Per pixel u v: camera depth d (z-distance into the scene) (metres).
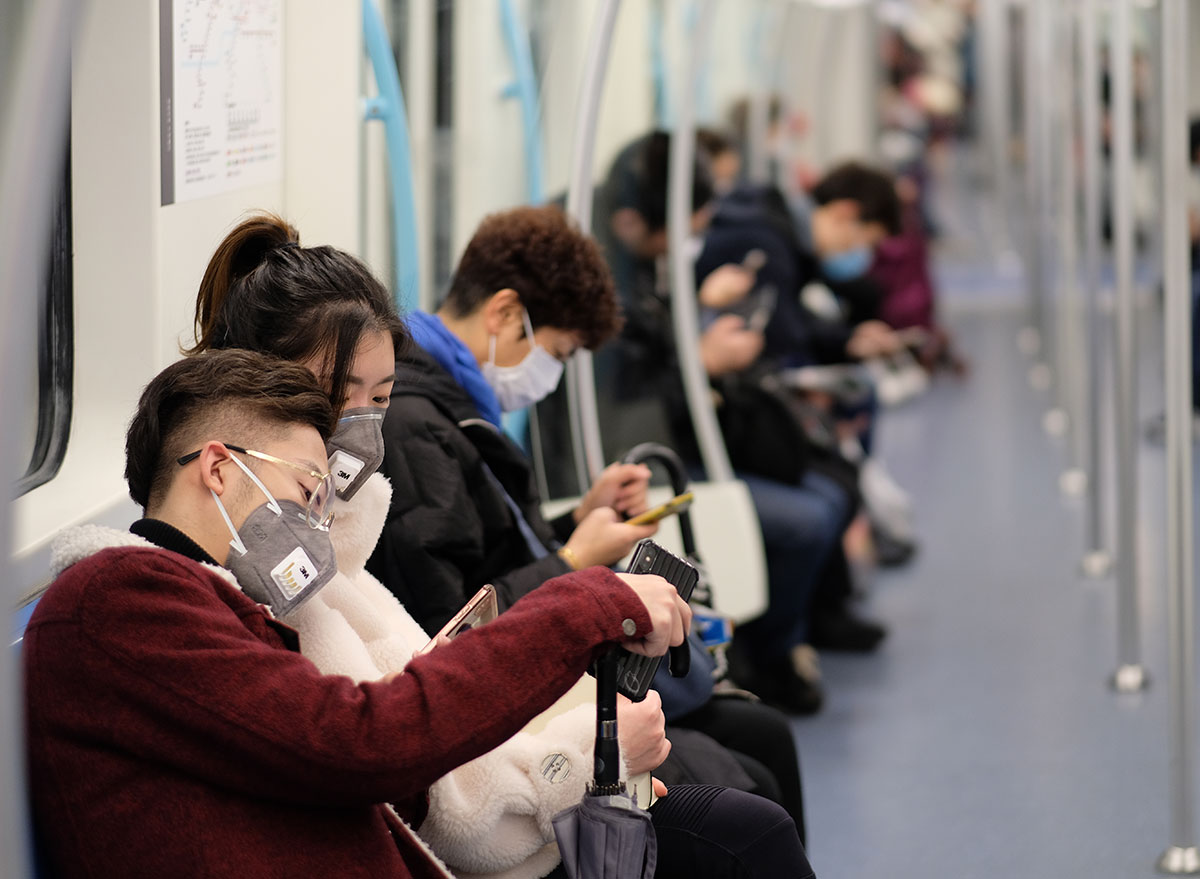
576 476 6.00
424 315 4.13
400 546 3.71
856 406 9.21
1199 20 16.69
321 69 4.61
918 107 21.52
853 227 9.08
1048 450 12.23
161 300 3.71
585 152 5.66
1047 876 5.32
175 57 3.75
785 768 4.34
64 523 3.36
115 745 2.38
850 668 7.71
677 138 6.55
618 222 6.78
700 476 6.70
